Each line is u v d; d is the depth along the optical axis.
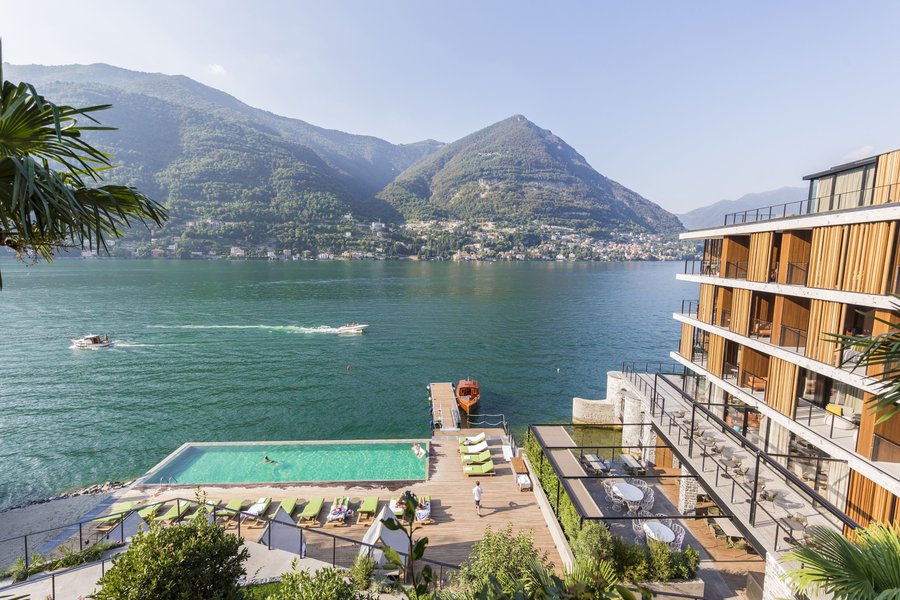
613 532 20.62
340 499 23.42
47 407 45.59
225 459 30.75
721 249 26.41
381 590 14.05
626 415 33.06
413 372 59.03
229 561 10.92
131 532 19.58
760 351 22.73
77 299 113.19
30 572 14.91
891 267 14.97
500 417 44.69
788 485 19.58
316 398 48.88
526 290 149.62
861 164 19.39
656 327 89.75
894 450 14.86
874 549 7.72
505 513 22.83
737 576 18.05
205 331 81.12
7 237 6.13
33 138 5.89
